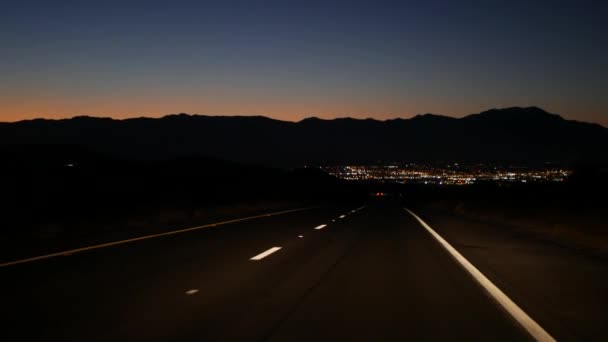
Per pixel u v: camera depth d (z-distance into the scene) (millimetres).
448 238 20297
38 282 10789
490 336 7430
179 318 8180
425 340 7254
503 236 21141
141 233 20828
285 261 14008
